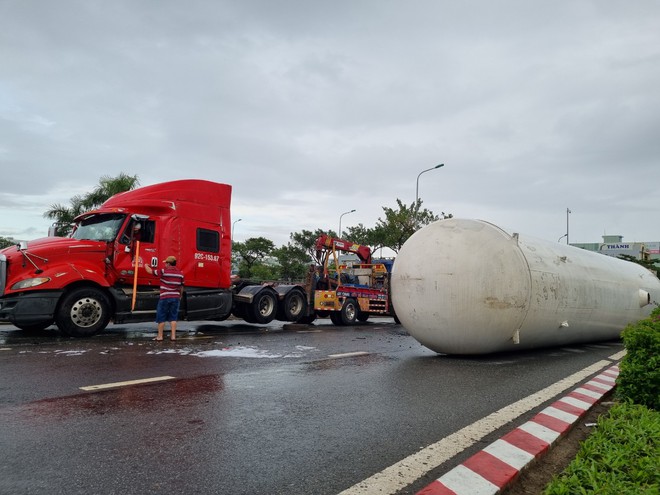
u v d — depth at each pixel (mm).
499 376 6656
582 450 3438
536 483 3162
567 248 10602
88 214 10508
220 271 11727
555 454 3719
